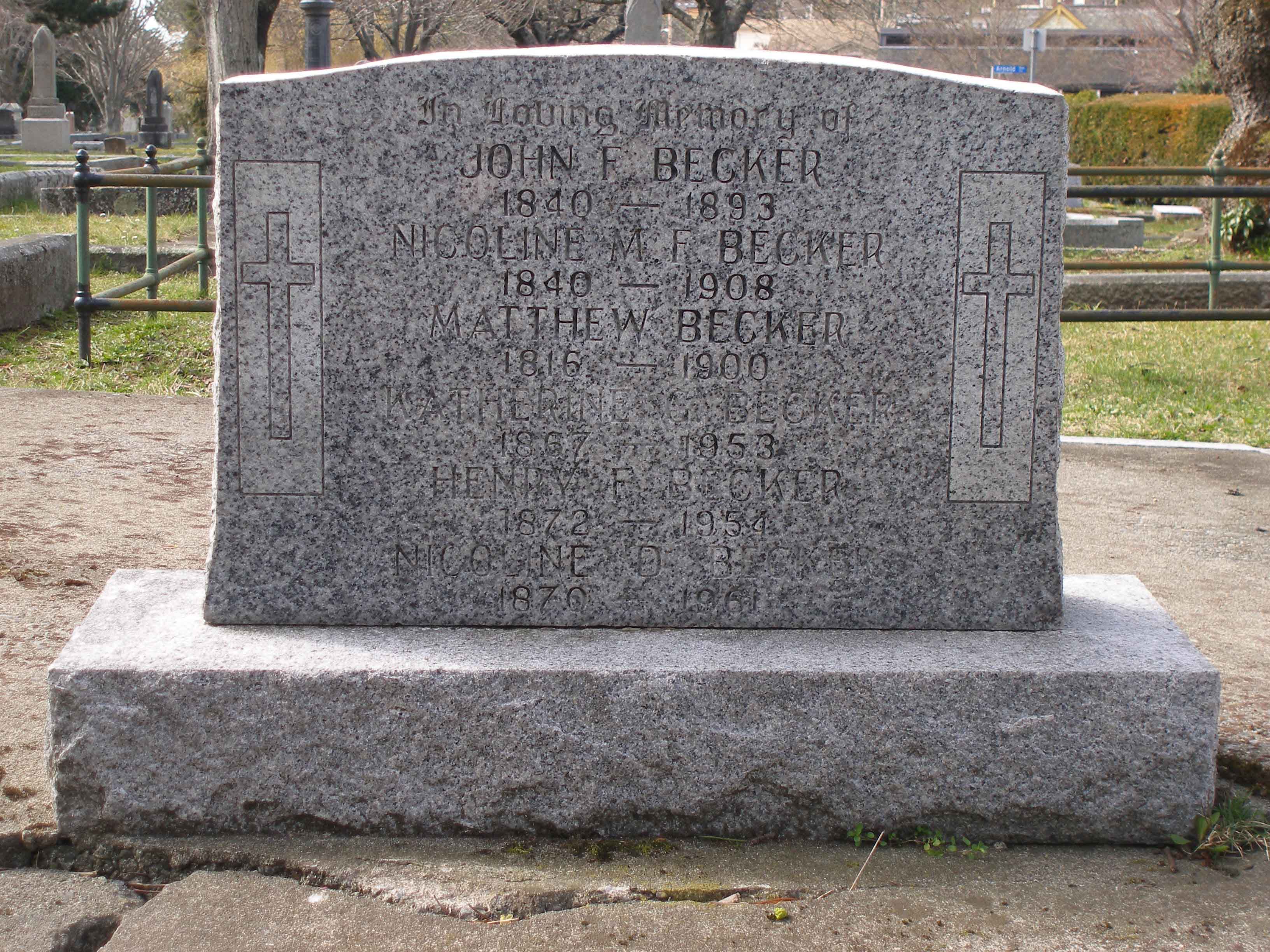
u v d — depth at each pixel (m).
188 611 3.09
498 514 3.02
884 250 2.95
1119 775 2.86
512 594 3.04
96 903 2.62
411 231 2.91
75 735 2.75
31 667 3.52
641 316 2.96
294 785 2.80
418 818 2.83
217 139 2.86
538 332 2.96
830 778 2.84
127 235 13.38
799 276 2.95
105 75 58.03
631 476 3.02
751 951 2.47
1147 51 43.72
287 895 2.64
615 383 2.98
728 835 2.87
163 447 5.95
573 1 30.09
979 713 2.83
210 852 2.76
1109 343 9.60
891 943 2.50
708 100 2.90
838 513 3.04
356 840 2.82
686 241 2.94
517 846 2.81
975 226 2.94
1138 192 8.30
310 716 2.78
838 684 2.81
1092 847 2.89
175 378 7.52
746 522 3.04
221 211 2.88
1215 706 2.83
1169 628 3.09
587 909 2.60
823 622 3.07
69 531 4.70
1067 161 2.93
